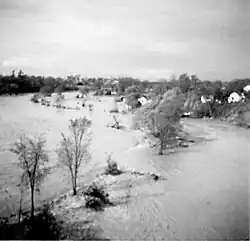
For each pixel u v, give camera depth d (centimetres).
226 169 3142
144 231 1842
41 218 1861
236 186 2638
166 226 1912
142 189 2519
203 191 2509
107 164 3219
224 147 4250
